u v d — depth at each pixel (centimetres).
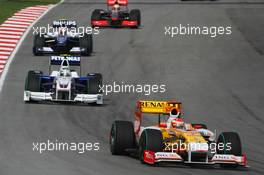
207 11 17662
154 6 18412
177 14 17175
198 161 6088
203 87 10925
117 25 15450
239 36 14900
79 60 9531
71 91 9288
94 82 9412
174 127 6306
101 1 19238
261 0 19638
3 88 10194
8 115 8469
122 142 6450
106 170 5809
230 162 5997
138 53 13175
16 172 5600
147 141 6038
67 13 16975
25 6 17388
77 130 7838
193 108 9619
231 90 10838
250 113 9512
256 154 7094
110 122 8444
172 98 10119
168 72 11800
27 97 9238
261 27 15800
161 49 13550
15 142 6994
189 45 13962
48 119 8356
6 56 12575
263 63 12769
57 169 5781
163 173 5766
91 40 12950
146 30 15250
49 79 9500
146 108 6544
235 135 6159
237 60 12950
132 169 5881
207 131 6284
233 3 19038
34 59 12419
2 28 14612
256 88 11031
